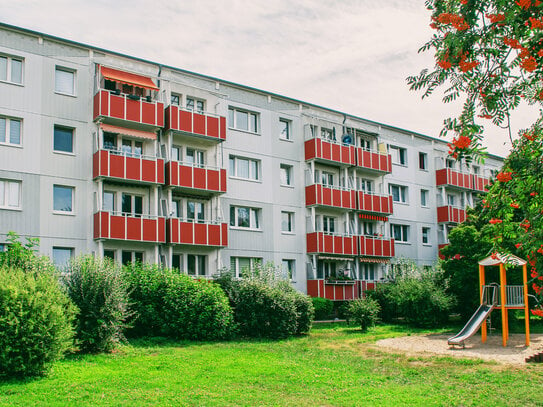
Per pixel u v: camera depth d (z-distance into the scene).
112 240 26.62
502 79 7.86
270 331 22.70
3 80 24.92
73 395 11.75
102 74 26.78
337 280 34.97
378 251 37.59
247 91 33.53
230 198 31.86
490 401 12.50
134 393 12.17
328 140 35.81
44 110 25.75
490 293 28.14
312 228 34.91
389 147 41.88
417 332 26.28
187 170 28.92
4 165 24.45
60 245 25.42
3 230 24.06
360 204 37.09
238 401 11.86
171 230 27.81
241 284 23.45
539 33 7.18
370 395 12.77
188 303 20.89
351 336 24.17
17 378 12.91
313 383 13.91
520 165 7.94
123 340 19.02
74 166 26.25
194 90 30.91
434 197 44.72
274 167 34.22
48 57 26.19
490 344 22.14
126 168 26.80
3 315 12.94
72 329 15.29
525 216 8.53
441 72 8.00
